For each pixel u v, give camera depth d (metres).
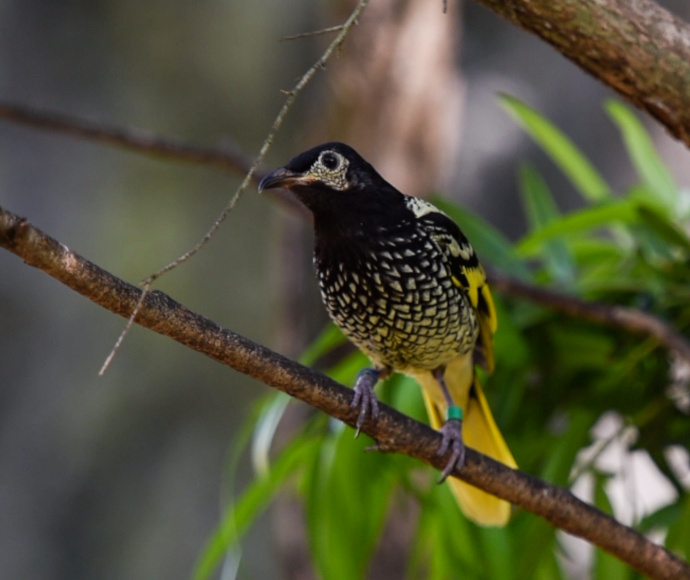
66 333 22.59
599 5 5.98
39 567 22.19
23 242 4.98
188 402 23.41
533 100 20.84
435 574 9.17
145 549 22.69
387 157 11.70
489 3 6.11
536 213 9.84
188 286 23.20
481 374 9.27
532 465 9.38
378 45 11.67
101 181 22.62
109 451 22.83
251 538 22.14
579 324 9.16
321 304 11.51
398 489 10.54
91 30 22.53
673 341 8.40
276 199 10.32
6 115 10.61
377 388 9.30
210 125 23.23
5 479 22.22
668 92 6.12
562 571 9.70
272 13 23.34
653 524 8.93
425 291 7.81
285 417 11.50
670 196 9.62
